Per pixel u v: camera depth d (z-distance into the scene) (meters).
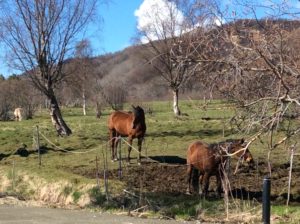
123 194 13.71
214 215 11.51
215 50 9.04
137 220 11.10
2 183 16.80
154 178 16.59
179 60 9.37
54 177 15.83
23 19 30.53
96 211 12.44
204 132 29.27
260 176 16.39
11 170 17.56
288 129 9.48
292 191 14.15
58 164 19.59
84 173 17.20
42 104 65.75
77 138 28.17
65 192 14.66
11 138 29.33
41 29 30.77
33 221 10.95
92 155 22.11
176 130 30.83
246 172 17.03
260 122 9.31
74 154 22.72
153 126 33.44
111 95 59.62
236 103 9.35
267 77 9.17
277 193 13.97
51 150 24.12
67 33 31.62
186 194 13.76
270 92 9.23
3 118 58.22
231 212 11.44
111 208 12.94
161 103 71.62
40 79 31.14
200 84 9.53
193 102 10.03
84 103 60.44
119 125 20.30
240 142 12.57
